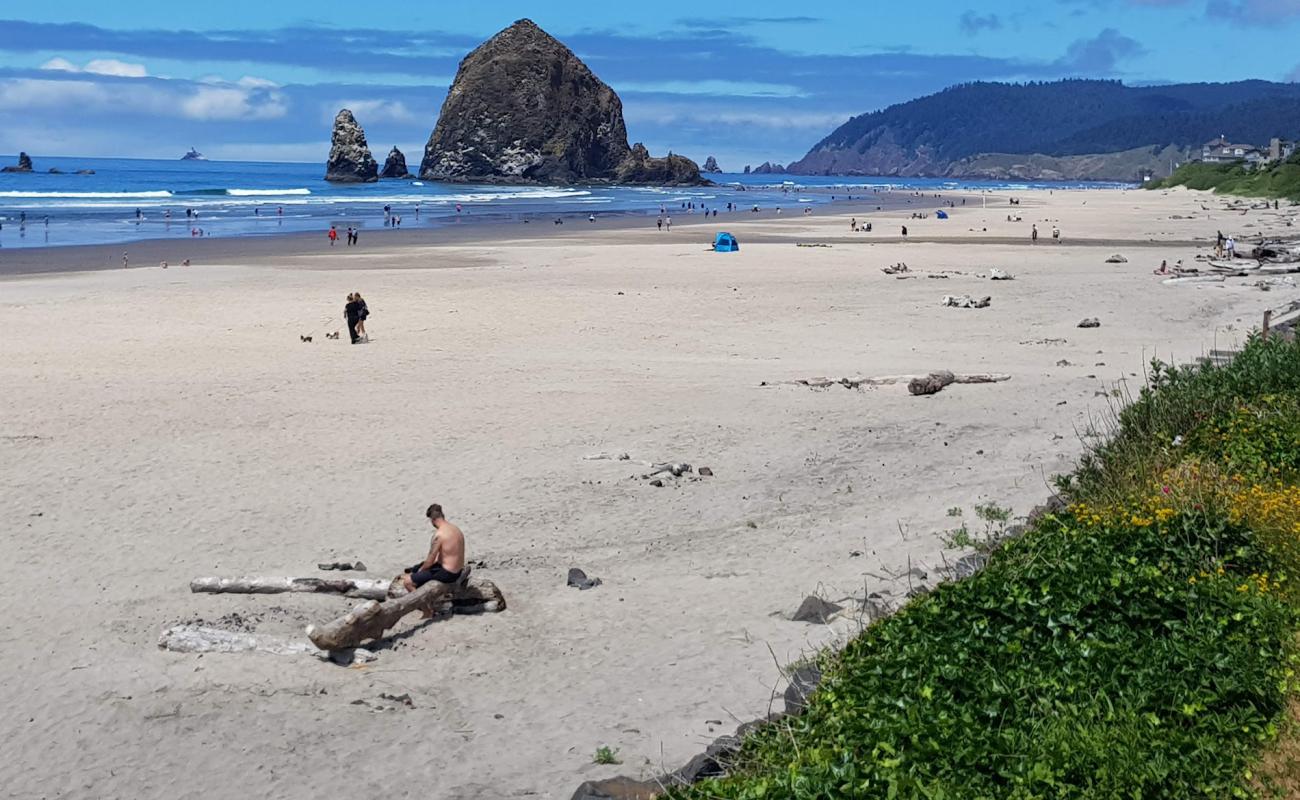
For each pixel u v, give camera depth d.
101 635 13.75
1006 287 50.50
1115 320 39.47
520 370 30.72
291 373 30.34
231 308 43.19
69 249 69.75
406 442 23.08
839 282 53.09
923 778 8.15
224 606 14.66
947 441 22.67
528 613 14.52
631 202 167.62
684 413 25.44
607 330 38.12
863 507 18.62
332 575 15.65
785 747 9.37
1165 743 8.37
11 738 11.34
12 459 21.62
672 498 19.41
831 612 13.64
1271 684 9.11
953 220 119.56
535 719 11.59
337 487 20.11
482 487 20.06
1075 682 9.37
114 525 18.00
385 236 86.38
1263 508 12.93
